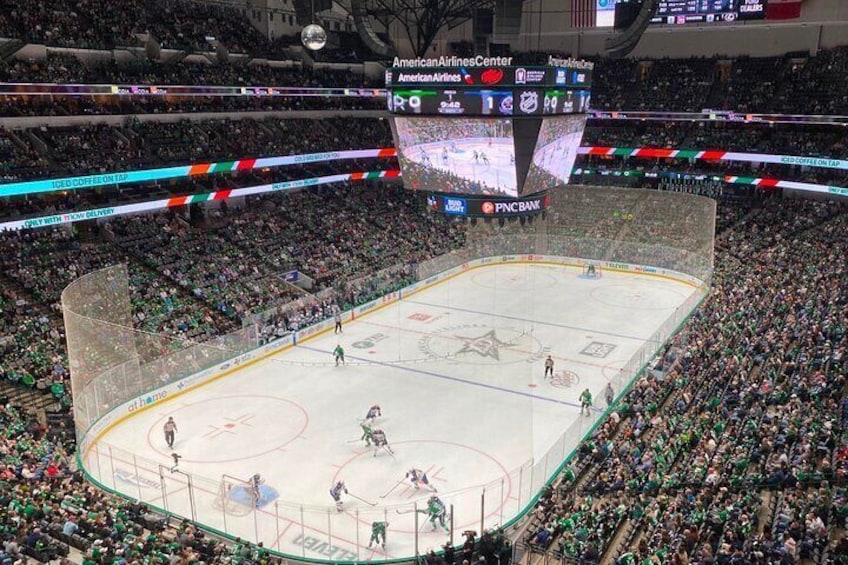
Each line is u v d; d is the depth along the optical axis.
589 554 19.23
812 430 24.08
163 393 35.00
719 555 17.20
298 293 47.91
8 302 37.53
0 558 17.39
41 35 48.53
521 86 24.53
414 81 26.00
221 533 22.86
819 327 35.03
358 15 33.53
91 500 22.20
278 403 34.62
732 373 31.75
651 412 30.03
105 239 48.91
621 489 22.97
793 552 16.92
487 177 26.12
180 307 42.34
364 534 23.02
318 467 27.97
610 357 40.69
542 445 29.67
